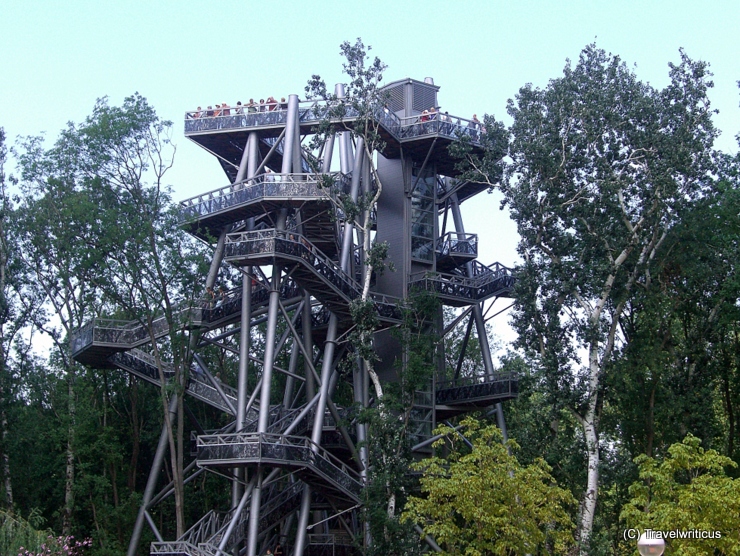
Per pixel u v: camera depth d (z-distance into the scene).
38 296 53.84
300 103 51.09
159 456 48.72
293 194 46.47
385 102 51.88
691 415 45.66
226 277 55.31
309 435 49.78
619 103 46.69
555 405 43.47
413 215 54.69
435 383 52.31
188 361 47.12
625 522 42.97
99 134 45.75
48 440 54.12
